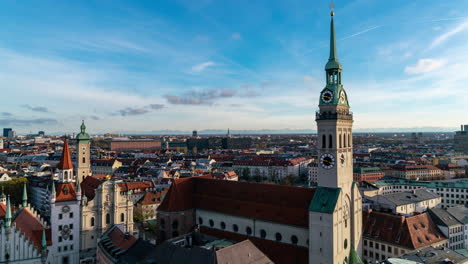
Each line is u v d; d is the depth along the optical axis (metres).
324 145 86.94
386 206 144.38
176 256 70.69
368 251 112.88
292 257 86.00
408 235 105.06
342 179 86.69
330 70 89.00
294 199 91.19
